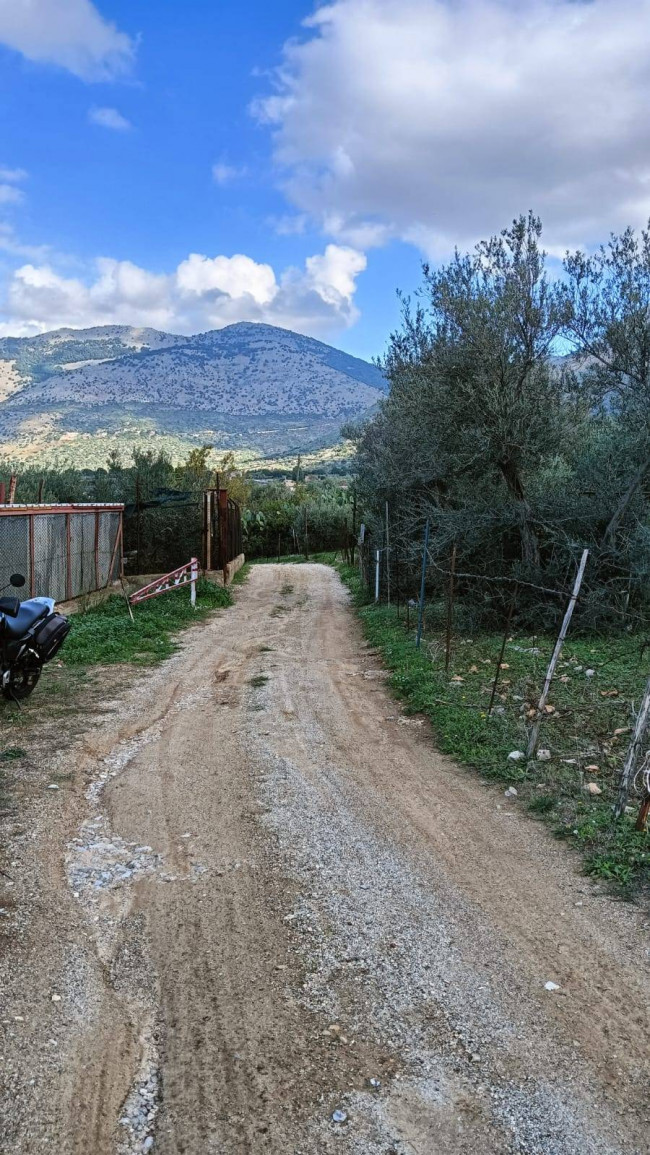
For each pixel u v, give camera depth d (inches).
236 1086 108.3
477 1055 114.2
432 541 574.9
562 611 486.9
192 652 496.4
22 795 226.2
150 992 131.3
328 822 208.8
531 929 151.7
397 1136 99.0
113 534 733.9
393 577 729.0
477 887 170.2
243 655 487.8
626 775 204.2
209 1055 115.0
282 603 807.7
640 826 197.6
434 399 545.3
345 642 547.8
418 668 394.6
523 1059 113.2
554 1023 121.7
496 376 528.7
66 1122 101.1
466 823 208.8
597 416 560.7
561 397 557.3
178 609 676.7
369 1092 106.9
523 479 586.6
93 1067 111.8
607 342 509.4
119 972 137.2
